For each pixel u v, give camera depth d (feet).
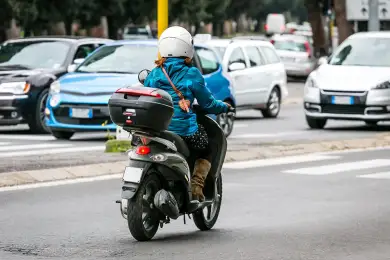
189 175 65.82
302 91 273.95
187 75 65.67
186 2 493.36
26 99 141.69
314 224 71.51
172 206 63.57
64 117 130.21
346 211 77.41
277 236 66.59
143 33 550.36
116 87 129.70
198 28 533.55
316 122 156.87
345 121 173.58
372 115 150.71
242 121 173.78
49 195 83.61
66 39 154.10
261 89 178.40
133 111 62.39
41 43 153.38
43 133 144.05
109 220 72.08
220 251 61.05
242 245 63.21
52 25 382.42
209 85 139.33
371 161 111.65
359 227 70.28
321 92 152.87
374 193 87.20
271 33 563.48
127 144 113.29
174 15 493.77
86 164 100.17
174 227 70.54
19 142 128.77
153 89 63.05
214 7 542.57
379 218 74.23
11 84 141.49
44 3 377.09
